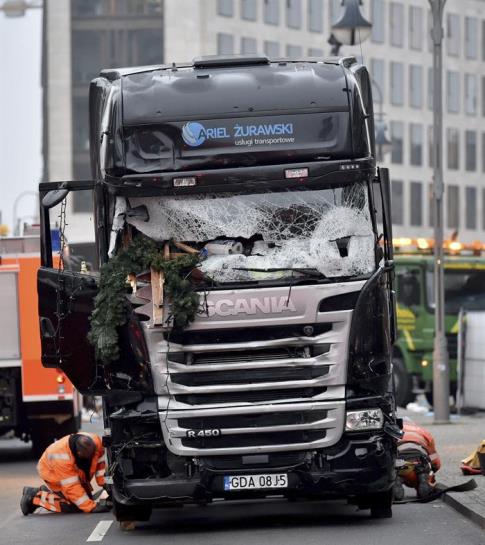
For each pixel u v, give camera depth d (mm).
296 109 19094
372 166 18953
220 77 19422
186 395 18672
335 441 18672
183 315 18438
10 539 19562
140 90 19297
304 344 18609
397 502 21938
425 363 43625
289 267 18625
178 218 18938
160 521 20953
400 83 115375
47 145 109250
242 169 18891
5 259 31875
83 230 102875
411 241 44031
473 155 124062
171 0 105312
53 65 107938
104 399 19656
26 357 31859
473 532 18672
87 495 22641
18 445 40719
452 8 120750
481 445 22312
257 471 18750
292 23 108000
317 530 19172
